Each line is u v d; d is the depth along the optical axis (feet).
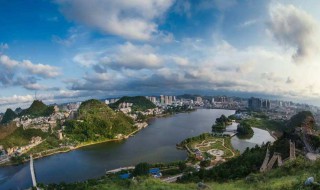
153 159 558.56
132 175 407.85
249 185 174.19
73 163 574.56
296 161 193.67
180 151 618.44
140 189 180.55
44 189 385.29
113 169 497.87
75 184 361.30
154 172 426.92
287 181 142.41
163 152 613.93
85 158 611.88
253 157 317.63
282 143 337.31
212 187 174.09
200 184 173.88
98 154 644.69
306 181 118.21
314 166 173.47
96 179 405.18
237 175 275.39
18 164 606.96
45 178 482.69
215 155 559.38
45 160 622.13
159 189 172.76
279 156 287.89
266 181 174.70
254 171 273.33
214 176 294.25
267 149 340.18
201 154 562.25
